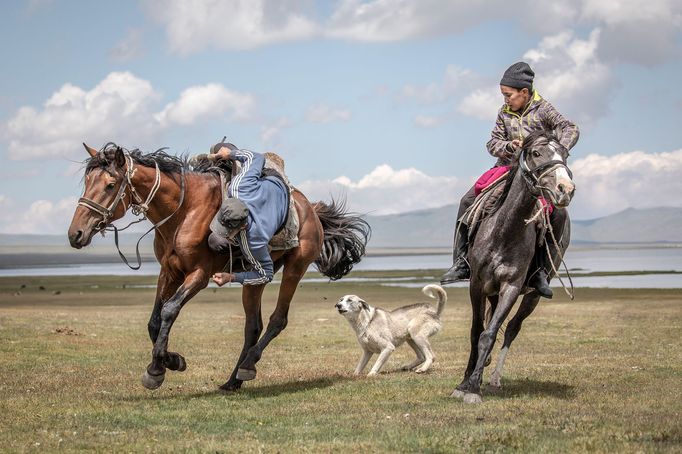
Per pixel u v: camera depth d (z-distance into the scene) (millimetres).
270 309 32406
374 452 7434
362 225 12547
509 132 10461
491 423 8703
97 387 11562
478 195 10500
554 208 10484
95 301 39406
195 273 10203
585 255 195625
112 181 9750
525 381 11953
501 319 9891
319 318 25953
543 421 8695
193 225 10164
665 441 7715
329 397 10680
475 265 10148
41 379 12320
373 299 37625
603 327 20984
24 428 8617
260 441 7984
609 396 10461
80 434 8312
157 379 10164
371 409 9742
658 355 15086
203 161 10875
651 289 46469
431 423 8719
